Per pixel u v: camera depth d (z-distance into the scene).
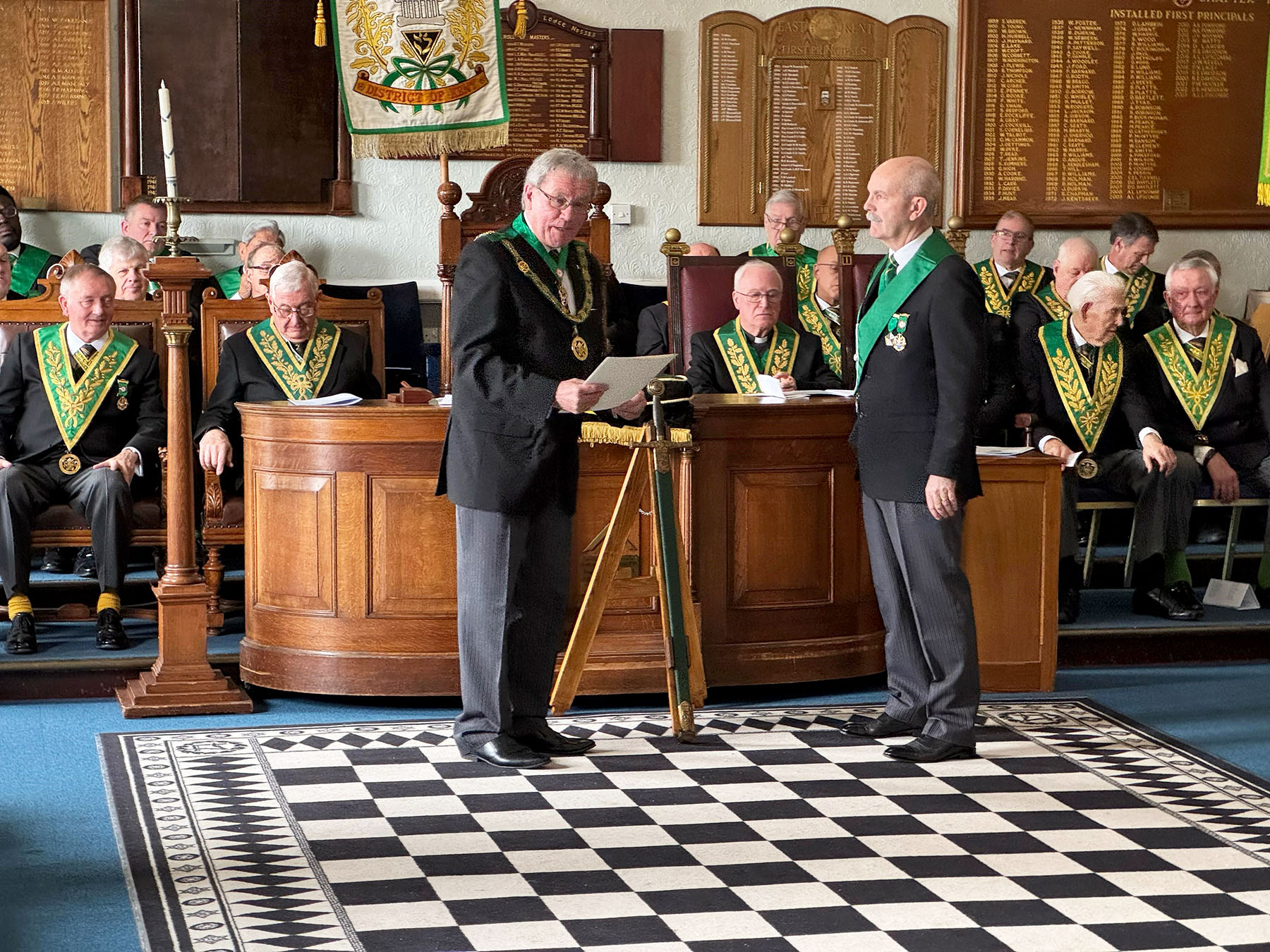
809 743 4.62
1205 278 6.52
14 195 8.09
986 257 8.91
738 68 8.63
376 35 6.11
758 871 3.49
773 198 7.40
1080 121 8.88
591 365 4.35
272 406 5.02
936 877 3.46
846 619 5.30
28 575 5.50
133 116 8.12
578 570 5.05
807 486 5.20
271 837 3.71
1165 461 6.00
